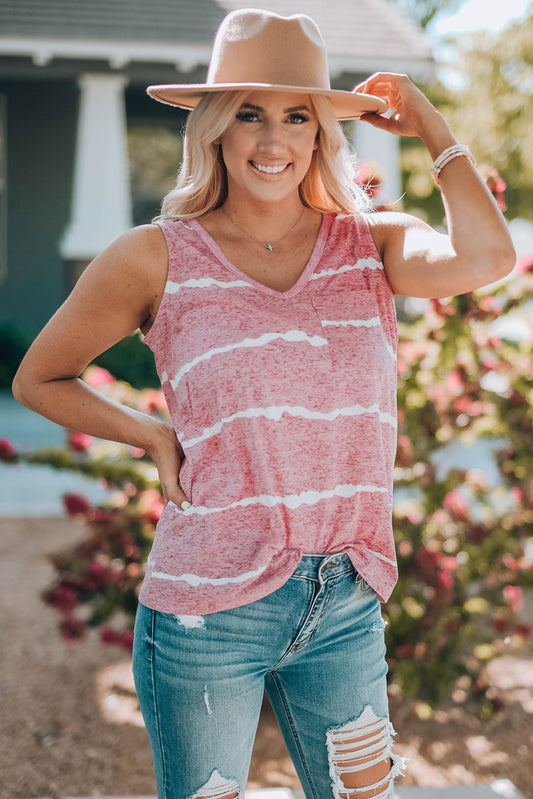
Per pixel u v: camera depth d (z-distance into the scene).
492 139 14.88
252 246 1.81
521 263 3.36
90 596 3.64
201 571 1.65
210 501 1.66
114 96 11.91
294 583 1.66
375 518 1.72
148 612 1.71
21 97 12.28
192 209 1.87
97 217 12.12
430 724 3.47
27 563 5.25
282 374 1.64
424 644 3.33
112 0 11.91
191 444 1.70
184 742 1.66
